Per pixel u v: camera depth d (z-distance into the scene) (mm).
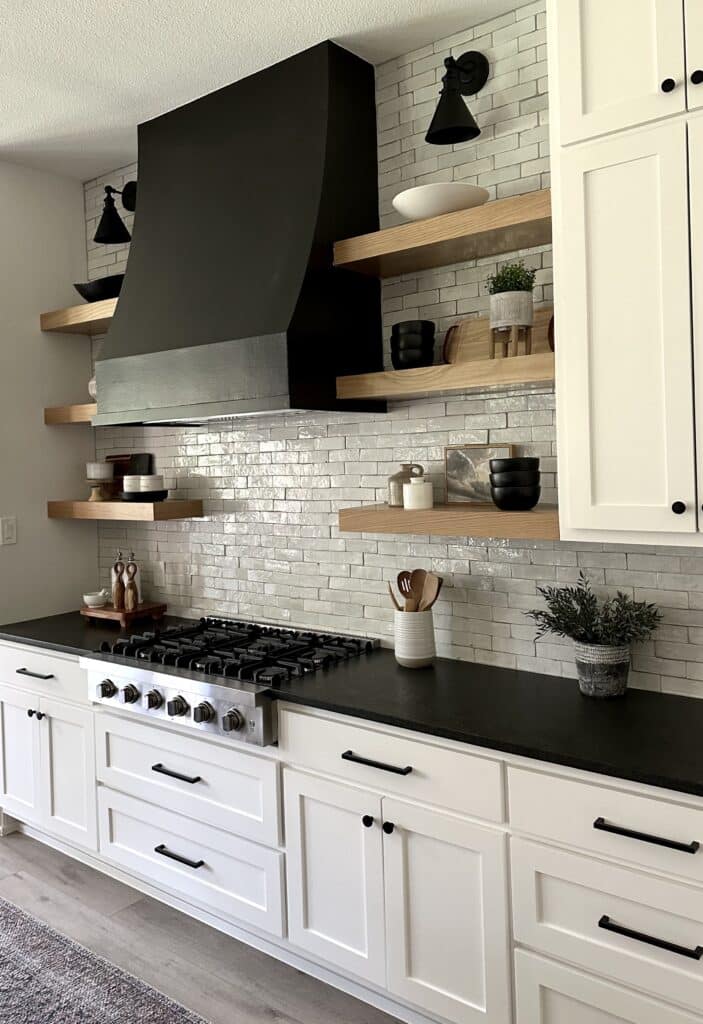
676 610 2348
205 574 3684
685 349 1909
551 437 2582
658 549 2373
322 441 3189
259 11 2557
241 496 3508
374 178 2930
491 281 2449
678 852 1764
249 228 2855
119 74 2939
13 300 3838
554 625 2377
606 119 1996
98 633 3506
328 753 2393
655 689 2400
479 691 2447
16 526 3848
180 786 2826
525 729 2086
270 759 2549
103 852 3133
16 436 3854
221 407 2723
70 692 3234
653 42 1927
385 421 2986
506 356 2430
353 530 2703
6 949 2809
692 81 1865
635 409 1991
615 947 1865
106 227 3551
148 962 2721
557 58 2072
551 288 2541
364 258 2641
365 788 2314
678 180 1900
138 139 3354
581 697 2359
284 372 2545
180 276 3008
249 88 2973
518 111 2615
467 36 2713
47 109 3230
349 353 2795
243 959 2736
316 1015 2443
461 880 2123
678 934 1771
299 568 3305
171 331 2916
